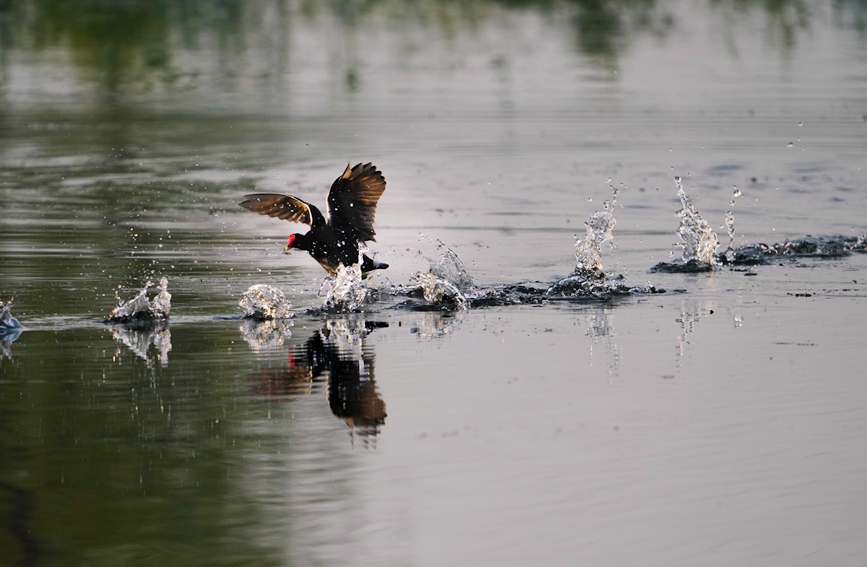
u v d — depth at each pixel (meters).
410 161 25.97
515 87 36.28
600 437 9.59
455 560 7.60
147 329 13.28
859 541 7.73
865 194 22.17
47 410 10.41
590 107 32.91
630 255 17.50
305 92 35.97
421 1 52.22
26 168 25.55
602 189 22.98
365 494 8.55
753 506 8.27
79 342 12.68
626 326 13.30
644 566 7.49
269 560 7.69
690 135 28.58
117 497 8.58
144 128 30.64
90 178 24.47
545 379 11.20
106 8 48.81
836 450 9.21
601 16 48.50
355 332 13.24
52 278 15.71
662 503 8.34
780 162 25.25
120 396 10.78
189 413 10.32
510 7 50.59
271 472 8.98
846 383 10.88
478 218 20.36
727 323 13.33
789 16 47.88
